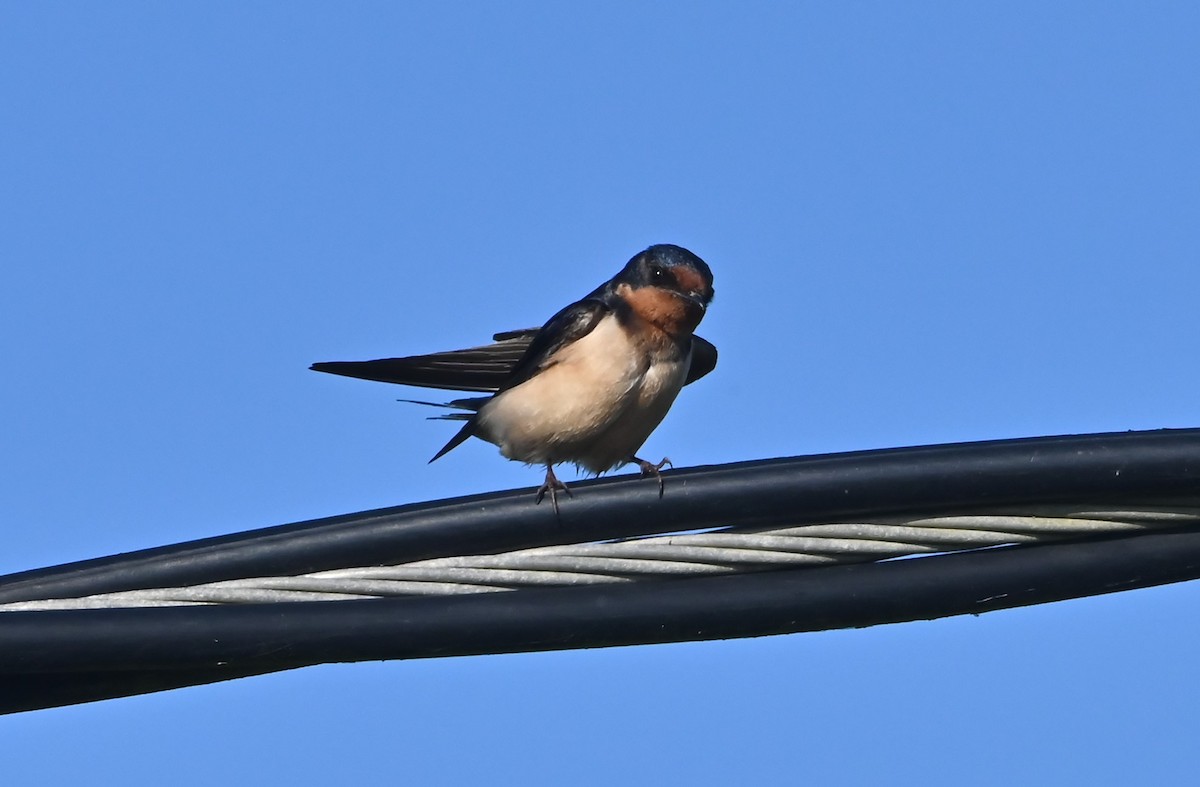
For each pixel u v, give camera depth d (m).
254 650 7.31
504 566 7.63
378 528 7.64
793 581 7.73
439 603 7.51
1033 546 7.89
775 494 7.71
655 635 7.63
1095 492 7.73
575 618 7.60
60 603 7.45
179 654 7.25
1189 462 7.70
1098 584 7.83
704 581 7.71
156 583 7.53
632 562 7.65
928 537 7.79
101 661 7.19
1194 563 7.89
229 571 7.57
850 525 7.78
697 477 7.75
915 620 7.86
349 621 7.39
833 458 7.77
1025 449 7.73
